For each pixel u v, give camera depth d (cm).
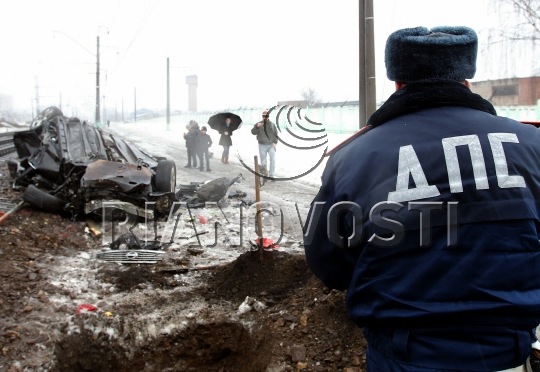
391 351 153
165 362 425
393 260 153
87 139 961
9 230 643
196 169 1577
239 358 432
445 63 162
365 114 1088
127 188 761
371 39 1060
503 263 145
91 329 423
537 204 153
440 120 160
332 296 421
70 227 734
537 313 146
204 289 505
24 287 476
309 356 369
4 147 2288
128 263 575
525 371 158
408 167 154
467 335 145
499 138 156
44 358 377
